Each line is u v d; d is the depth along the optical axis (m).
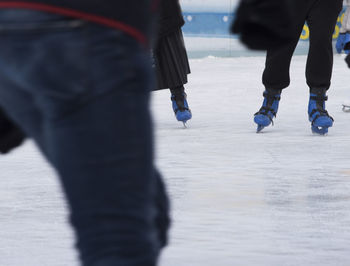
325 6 9.73
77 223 1.88
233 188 6.45
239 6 2.10
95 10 1.81
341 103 13.68
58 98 1.80
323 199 6.01
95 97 1.80
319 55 9.64
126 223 1.86
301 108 13.23
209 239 4.80
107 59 1.81
